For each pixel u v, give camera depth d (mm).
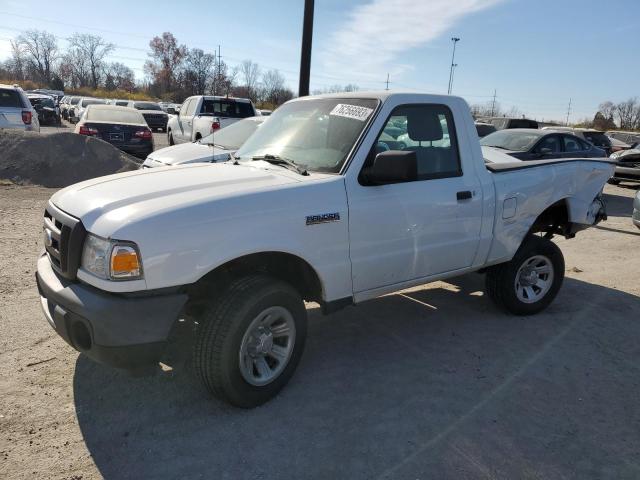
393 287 3961
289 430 3139
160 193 3133
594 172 5367
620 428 3271
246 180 3412
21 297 4949
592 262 7379
